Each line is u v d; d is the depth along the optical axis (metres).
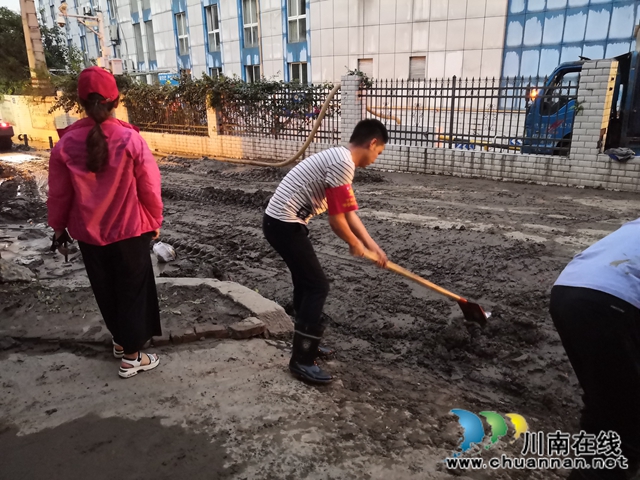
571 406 3.21
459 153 10.84
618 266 2.00
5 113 23.45
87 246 2.92
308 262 3.15
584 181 9.52
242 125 14.63
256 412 2.91
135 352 3.19
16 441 2.64
